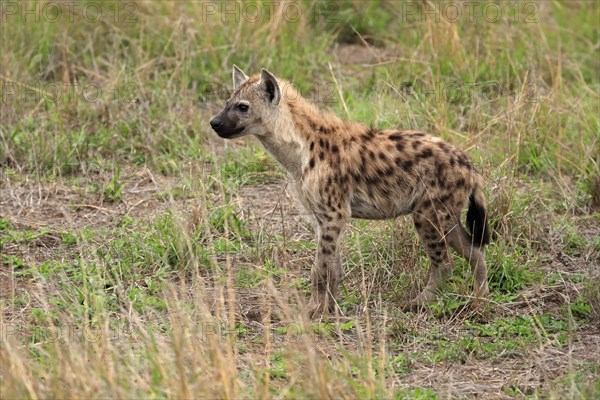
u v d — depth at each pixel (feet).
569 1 73.56
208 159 55.16
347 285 42.98
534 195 48.98
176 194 51.57
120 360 34.94
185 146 56.29
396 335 38.91
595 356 36.96
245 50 65.00
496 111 59.00
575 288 41.75
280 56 65.62
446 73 62.49
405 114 55.77
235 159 54.90
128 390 32.04
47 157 55.16
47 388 32.27
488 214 45.91
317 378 31.91
